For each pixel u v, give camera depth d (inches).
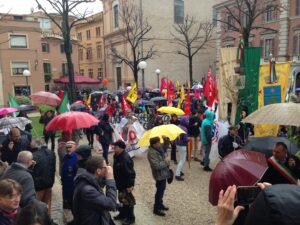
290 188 50.4
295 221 45.4
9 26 1545.3
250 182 112.2
